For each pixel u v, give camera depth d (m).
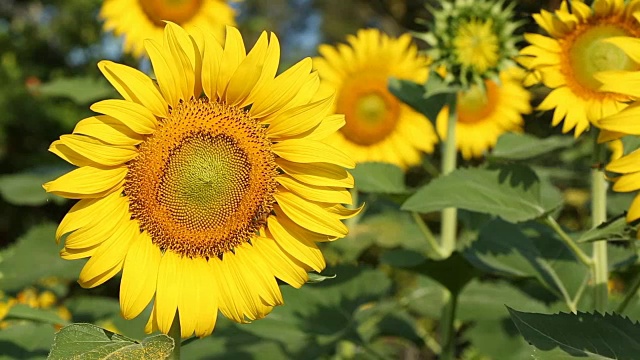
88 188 0.83
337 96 1.57
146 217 0.86
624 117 0.82
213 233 0.87
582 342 0.81
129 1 1.61
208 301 0.85
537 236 1.12
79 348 0.75
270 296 0.87
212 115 0.86
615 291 1.48
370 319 1.37
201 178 0.85
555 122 0.99
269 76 0.86
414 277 1.88
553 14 1.01
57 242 0.83
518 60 1.04
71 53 3.17
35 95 2.99
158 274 0.85
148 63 1.64
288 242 0.87
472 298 1.28
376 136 1.57
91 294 1.92
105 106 0.82
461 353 1.64
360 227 1.51
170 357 0.84
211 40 0.85
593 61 0.99
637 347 0.81
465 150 1.65
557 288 1.07
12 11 3.89
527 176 0.99
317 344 1.18
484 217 1.28
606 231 0.86
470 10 1.14
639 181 0.81
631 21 0.99
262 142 0.87
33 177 1.53
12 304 1.06
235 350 1.20
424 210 0.98
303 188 0.87
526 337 0.81
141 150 0.85
